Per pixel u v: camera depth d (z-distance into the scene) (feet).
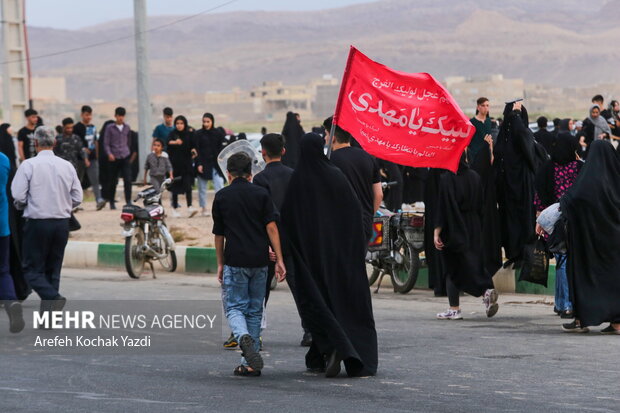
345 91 61.26
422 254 91.61
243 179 47.50
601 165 59.57
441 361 50.34
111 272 98.53
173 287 85.35
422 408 38.91
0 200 61.26
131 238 90.99
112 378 45.85
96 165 135.54
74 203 63.21
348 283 45.78
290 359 51.37
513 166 75.92
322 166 45.98
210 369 48.34
